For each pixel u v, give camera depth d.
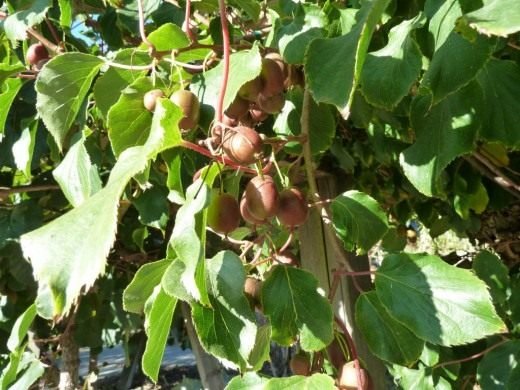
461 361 0.50
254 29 0.45
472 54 0.27
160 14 0.51
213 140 0.28
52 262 0.20
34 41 0.53
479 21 0.22
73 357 0.77
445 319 0.30
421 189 0.33
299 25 0.36
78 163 0.45
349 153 0.62
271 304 0.31
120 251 0.80
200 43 0.37
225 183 0.37
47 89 0.38
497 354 0.45
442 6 0.29
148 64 0.38
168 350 2.80
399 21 0.37
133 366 1.20
